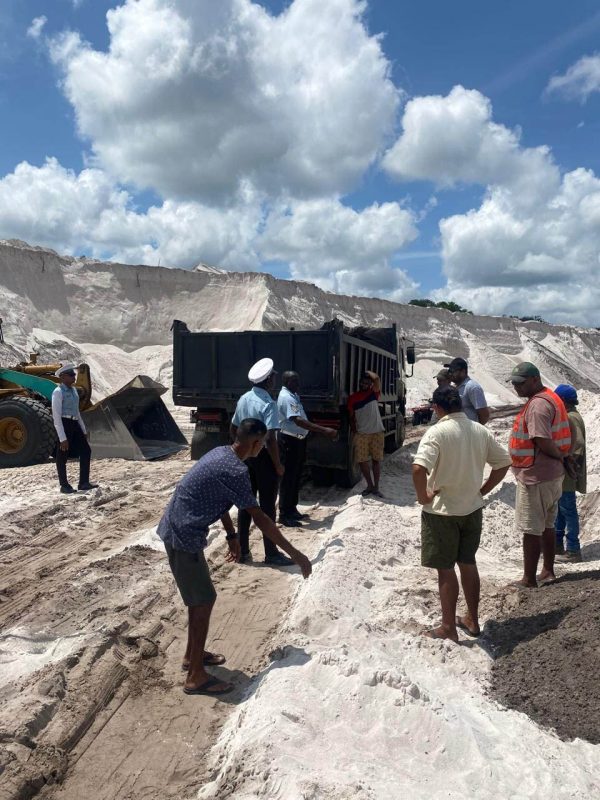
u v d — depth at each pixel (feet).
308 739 10.02
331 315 144.87
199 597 12.42
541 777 9.46
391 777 9.15
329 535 22.25
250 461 20.77
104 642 14.06
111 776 10.07
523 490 17.54
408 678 11.41
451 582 14.33
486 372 168.55
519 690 12.39
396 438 44.65
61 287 112.68
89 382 42.65
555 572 19.76
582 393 38.47
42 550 21.58
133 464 39.29
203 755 10.62
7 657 13.60
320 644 13.66
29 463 38.83
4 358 79.82
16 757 10.11
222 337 31.45
